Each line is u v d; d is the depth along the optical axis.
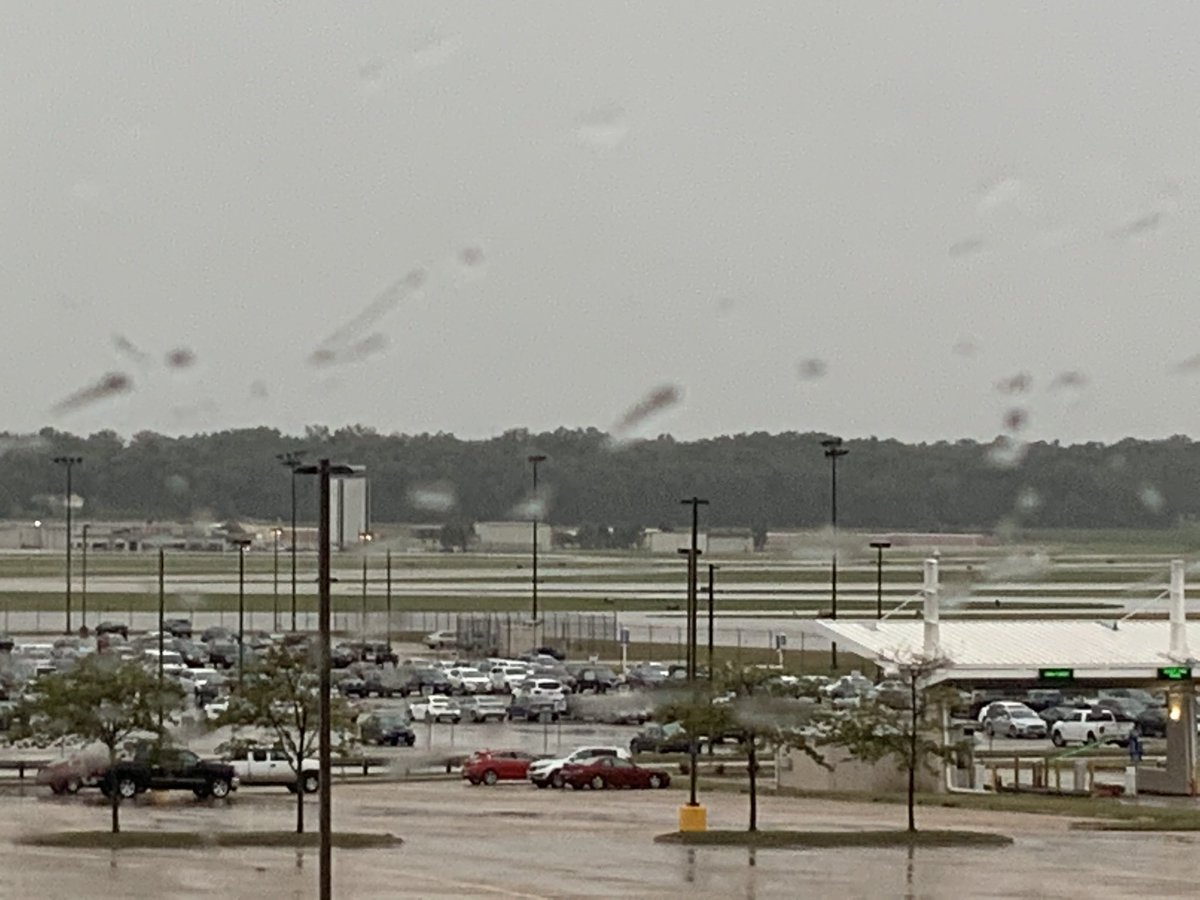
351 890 41.25
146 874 43.91
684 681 80.06
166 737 61.06
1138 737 83.75
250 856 47.75
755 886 42.31
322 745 36.91
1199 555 192.75
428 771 75.62
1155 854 49.16
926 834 52.41
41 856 47.59
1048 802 63.44
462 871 44.88
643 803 64.00
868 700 61.12
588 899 40.06
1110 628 72.38
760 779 72.38
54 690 56.16
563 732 91.50
